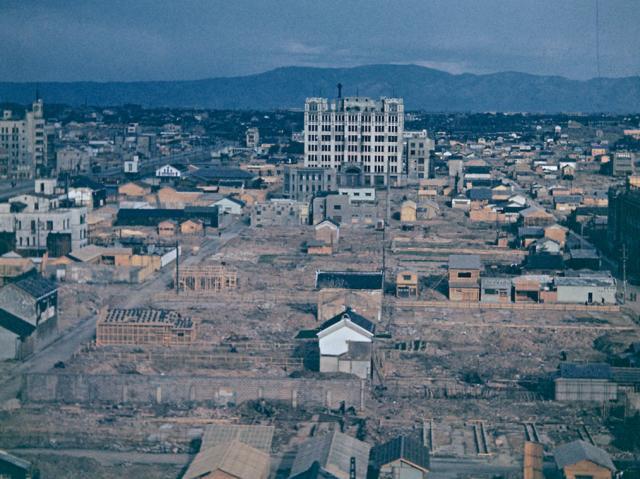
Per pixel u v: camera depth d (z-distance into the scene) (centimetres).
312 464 9269
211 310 17288
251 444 10125
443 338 15750
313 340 15112
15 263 18450
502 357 14650
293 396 12031
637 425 11525
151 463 10231
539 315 17412
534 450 9662
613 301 18125
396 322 16588
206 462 9400
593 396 12394
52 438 10838
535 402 12406
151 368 13475
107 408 11775
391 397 12500
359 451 9844
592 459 9512
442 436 11162
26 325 14150
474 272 18500
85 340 14925
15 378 12900
